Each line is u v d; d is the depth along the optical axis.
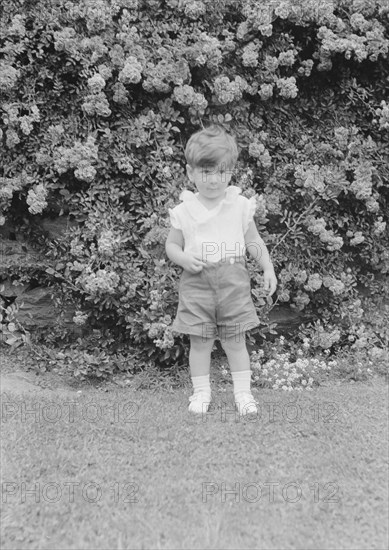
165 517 2.20
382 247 4.42
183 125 4.08
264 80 4.15
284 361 4.09
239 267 3.20
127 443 2.73
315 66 4.39
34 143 3.96
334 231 4.33
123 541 2.08
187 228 3.19
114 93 3.90
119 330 4.03
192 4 3.93
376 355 4.20
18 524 2.17
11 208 4.12
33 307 4.16
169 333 3.71
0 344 4.12
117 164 3.87
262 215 3.94
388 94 4.46
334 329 4.30
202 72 4.05
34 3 3.94
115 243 3.77
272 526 2.15
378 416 3.14
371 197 4.23
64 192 3.94
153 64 3.87
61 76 3.98
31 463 2.54
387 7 4.29
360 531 2.16
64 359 3.94
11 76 3.79
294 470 2.52
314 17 4.16
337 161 4.29
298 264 4.22
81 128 3.94
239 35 4.08
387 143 4.42
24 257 4.16
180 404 3.30
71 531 2.13
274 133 4.29
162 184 3.93
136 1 3.91
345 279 4.26
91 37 3.91
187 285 3.21
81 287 3.90
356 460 2.63
